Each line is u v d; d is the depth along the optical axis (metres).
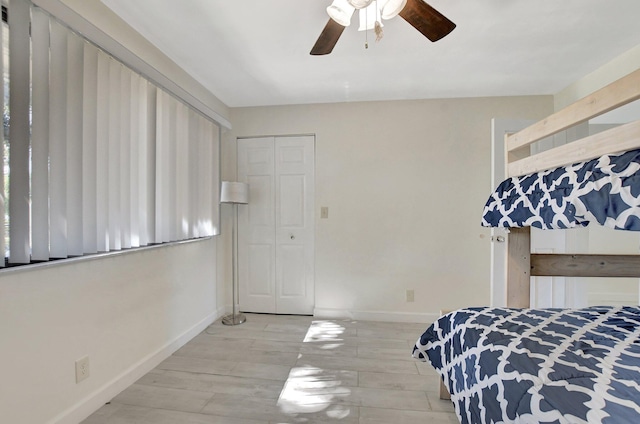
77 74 1.46
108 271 1.68
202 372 1.98
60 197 1.39
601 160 1.08
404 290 2.95
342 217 3.02
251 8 1.65
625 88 1.04
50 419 1.37
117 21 1.72
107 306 1.68
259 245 3.17
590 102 1.18
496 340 1.11
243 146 3.17
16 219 1.24
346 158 3.01
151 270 2.04
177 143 2.25
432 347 1.56
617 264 1.70
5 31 1.21
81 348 1.52
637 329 1.18
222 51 2.10
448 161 2.89
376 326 2.81
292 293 3.13
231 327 2.77
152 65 2.01
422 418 1.54
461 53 2.10
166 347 2.19
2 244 1.18
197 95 2.57
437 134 2.90
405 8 1.30
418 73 2.40
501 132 2.32
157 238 2.05
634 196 0.91
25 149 1.26
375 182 2.98
